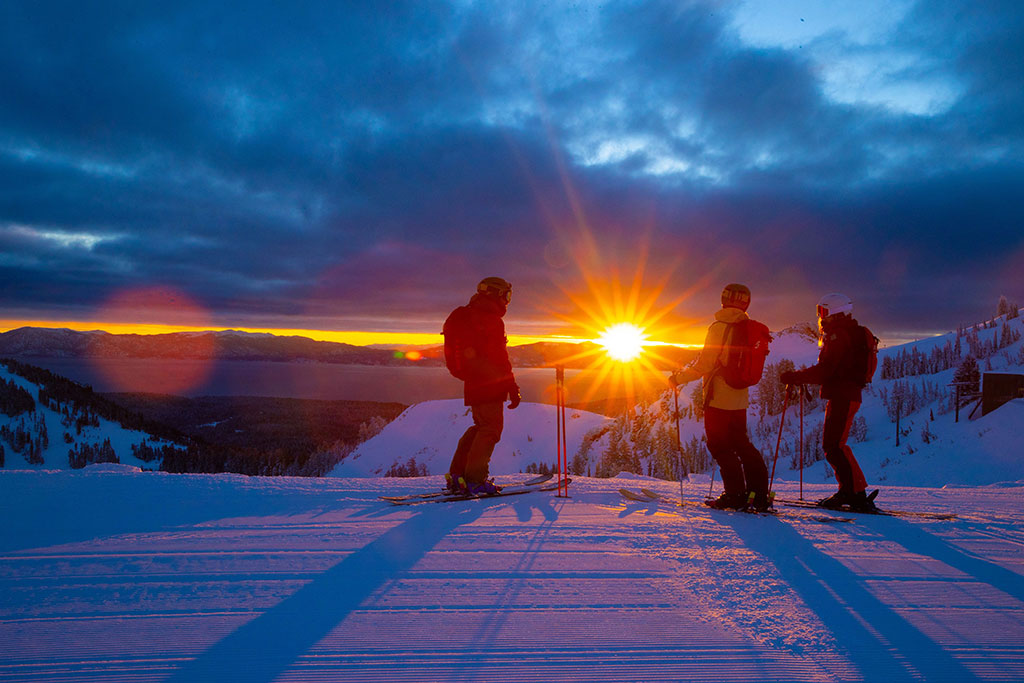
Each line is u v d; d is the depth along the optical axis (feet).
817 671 7.64
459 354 19.80
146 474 21.49
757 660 7.92
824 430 19.51
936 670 7.75
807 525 16.02
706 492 22.47
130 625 8.78
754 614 9.52
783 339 346.33
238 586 10.43
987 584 11.20
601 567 11.78
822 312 19.74
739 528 15.35
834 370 19.06
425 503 17.98
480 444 19.62
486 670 7.51
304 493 19.15
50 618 9.01
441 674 7.39
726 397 18.45
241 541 13.26
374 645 8.18
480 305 19.84
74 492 18.31
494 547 13.01
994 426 127.34
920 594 10.62
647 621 9.16
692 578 11.25
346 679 7.25
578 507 17.67
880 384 222.89
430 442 488.02
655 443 227.20
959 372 155.84
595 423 442.09
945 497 23.08
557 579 11.02
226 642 8.23
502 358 19.86
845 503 18.98
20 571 11.11
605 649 8.16
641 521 15.80
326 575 11.05
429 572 11.28
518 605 9.72
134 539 13.35
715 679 7.38
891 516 17.90
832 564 12.32
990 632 9.00
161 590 10.21
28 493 18.12
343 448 501.97
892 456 137.39
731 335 18.10
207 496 18.20
